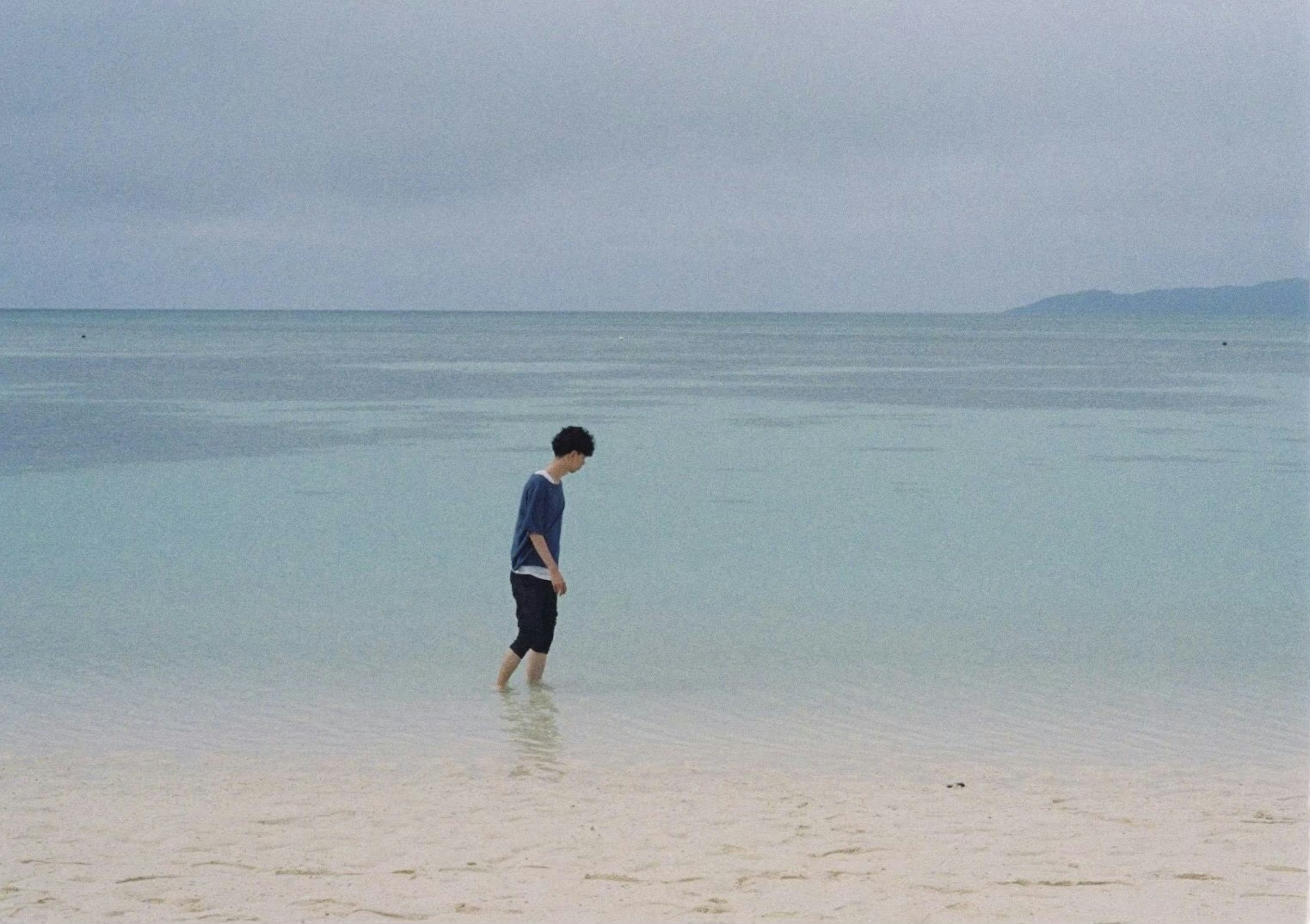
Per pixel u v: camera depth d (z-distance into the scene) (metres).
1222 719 8.99
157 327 191.50
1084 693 9.66
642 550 15.66
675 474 23.22
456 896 5.46
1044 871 5.80
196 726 8.74
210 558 15.02
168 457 25.41
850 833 6.46
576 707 9.26
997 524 17.75
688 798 7.15
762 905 5.32
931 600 12.95
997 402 42.97
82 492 20.44
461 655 10.74
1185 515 18.58
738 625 11.87
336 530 16.98
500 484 21.66
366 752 8.16
